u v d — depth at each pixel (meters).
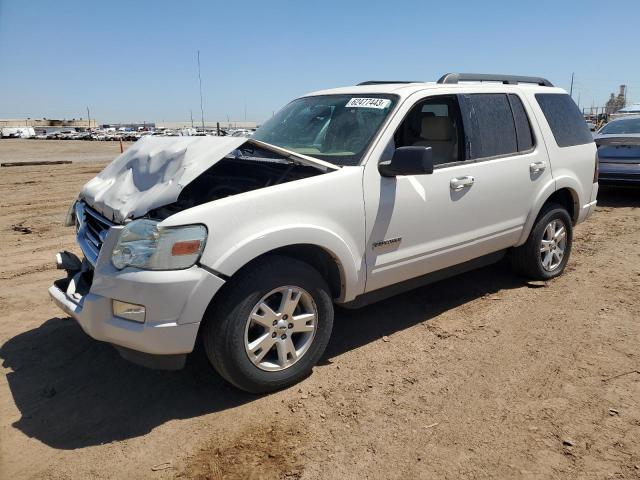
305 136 4.35
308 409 3.29
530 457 2.81
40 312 4.92
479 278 5.62
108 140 70.69
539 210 5.11
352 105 4.30
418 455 2.85
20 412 3.33
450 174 4.23
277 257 3.36
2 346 4.22
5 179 16.36
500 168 4.62
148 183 3.47
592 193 5.79
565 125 5.46
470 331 4.34
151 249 2.99
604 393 3.38
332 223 3.53
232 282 3.19
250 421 3.18
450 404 3.31
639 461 2.76
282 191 3.34
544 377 3.60
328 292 3.59
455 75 4.77
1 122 134.25
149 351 3.03
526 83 5.53
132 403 3.41
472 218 4.45
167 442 3.01
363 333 4.36
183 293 2.98
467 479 2.66
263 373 3.36
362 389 3.50
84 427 3.17
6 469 2.80
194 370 3.79
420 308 4.85
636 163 9.40
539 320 4.53
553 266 5.51
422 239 4.10
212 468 2.78
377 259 3.84
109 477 2.74
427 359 3.89
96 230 3.68
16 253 7.11
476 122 4.55
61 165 22.67
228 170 4.45
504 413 3.20
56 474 2.76
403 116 4.04
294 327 3.47
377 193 3.77
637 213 9.08
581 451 2.84
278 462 2.81
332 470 2.74
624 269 5.87
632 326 4.36
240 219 3.16
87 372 3.80
